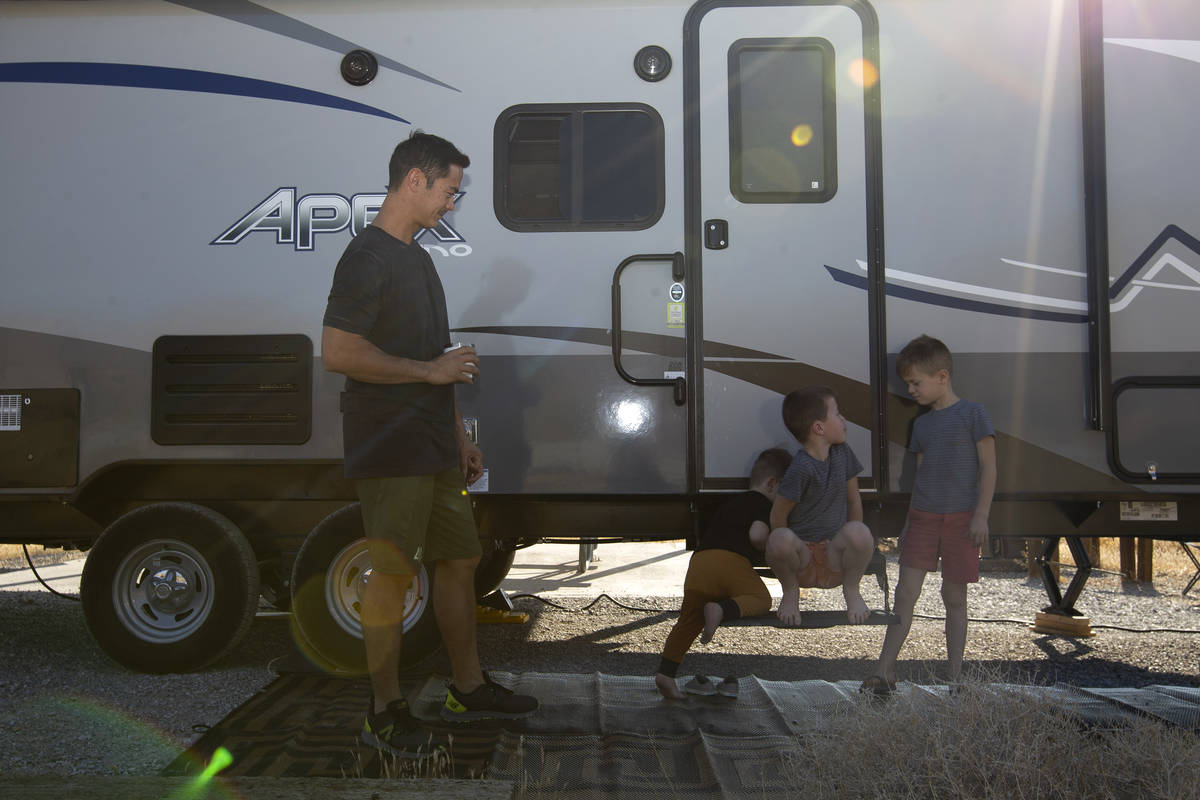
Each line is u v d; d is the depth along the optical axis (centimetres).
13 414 434
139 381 432
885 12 426
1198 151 418
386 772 294
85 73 441
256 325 431
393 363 317
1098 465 414
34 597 666
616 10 432
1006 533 428
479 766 306
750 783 288
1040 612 568
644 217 427
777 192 423
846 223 421
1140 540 730
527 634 550
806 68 427
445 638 353
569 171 429
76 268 436
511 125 432
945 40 425
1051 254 418
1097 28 418
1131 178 418
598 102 430
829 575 370
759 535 377
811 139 425
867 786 262
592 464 420
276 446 428
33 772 312
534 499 432
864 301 420
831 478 371
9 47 443
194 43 439
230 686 420
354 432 324
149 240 435
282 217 433
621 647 514
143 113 439
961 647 371
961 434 373
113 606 438
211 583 436
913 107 423
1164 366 415
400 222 336
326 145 435
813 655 495
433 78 434
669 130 429
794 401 375
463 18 435
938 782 261
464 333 426
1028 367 416
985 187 420
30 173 439
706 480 416
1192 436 413
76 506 445
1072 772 263
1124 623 582
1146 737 271
